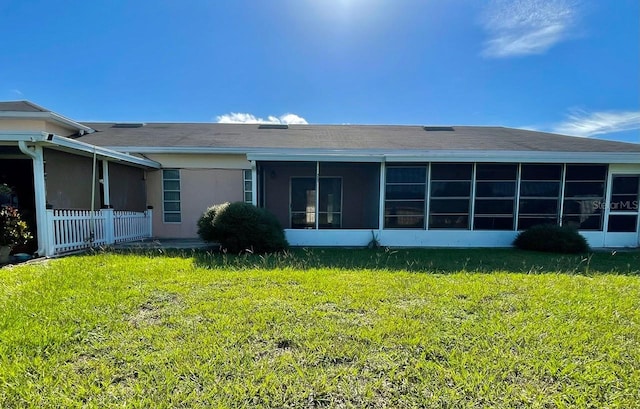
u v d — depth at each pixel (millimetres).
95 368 2271
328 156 8383
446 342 2719
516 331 2920
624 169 8672
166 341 2674
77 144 6574
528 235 8141
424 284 4414
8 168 8117
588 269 5570
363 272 5133
